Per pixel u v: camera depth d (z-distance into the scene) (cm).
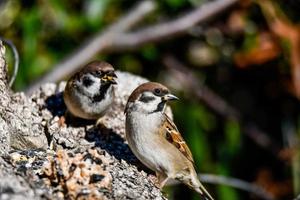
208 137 1407
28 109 945
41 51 1334
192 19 1402
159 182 934
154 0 1395
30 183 723
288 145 1441
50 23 1341
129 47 1387
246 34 1414
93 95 991
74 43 1362
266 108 1509
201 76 1448
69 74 1322
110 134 1006
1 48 912
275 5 1388
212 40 1445
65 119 1019
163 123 924
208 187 1323
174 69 1439
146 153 916
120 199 779
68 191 741
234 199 1312
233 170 1407
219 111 1430
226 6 1408
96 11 1346
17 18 1317
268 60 1403
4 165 767
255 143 1462
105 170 803
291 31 1384
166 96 920
